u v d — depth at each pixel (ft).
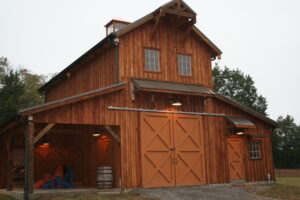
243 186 51.11
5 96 93.15
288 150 192.24
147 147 47.44
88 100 43.80
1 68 115.03
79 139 60.29
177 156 49.75
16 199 42.63
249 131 58.29
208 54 57.06
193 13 52.44
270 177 59.16
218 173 53.16
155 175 47.34
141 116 47.73
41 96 116.37
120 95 46.62
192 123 52.16
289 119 205.36
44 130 40.19
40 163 59.26
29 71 124.16
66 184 49.24
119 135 45.73
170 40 53.16
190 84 53.52
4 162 58.75
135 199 38.55
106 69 50.55
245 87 147.54
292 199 41.93
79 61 56.44
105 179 45.19
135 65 49.01
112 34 47.14
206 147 52.90
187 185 49.78
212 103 55.01
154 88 46.11
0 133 51.03
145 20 49.93
